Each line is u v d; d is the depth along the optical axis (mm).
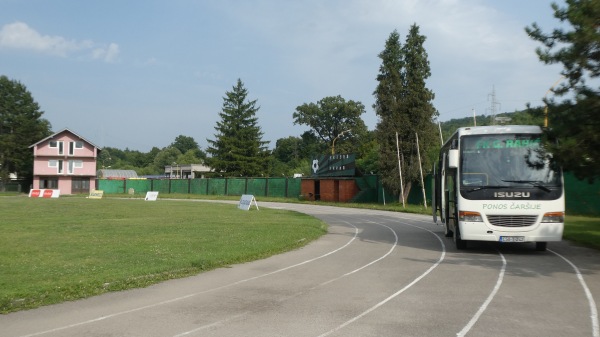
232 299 8297
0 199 49188
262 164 82750
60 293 8398
